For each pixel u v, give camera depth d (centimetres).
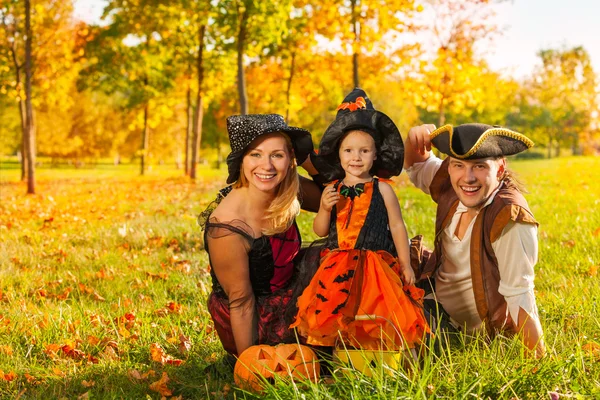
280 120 413
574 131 6512
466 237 423
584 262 664
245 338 410
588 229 835
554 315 484
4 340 497
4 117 5356
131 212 1451
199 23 2472
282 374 365
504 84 3180
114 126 6278
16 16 2447
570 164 3000
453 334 442
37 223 1304
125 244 955
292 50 2639
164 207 1516
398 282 384
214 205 437
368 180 416
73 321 541
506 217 388
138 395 388
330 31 1964
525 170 2603
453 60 2252
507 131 390
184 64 3106
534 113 6394
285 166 405
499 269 402
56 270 793
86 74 3052
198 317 553
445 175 444
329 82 2858
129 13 2611
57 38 2511
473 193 398
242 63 2283
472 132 390
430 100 2312
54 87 2902
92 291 669
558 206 1147
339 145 421
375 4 1900
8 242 1002
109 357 454
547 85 6325
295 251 428
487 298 406
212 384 399
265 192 410
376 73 2278
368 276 383
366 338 377
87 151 6303
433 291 450
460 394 314
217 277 413
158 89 3225
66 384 409
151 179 3434
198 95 2944
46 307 589
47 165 7438
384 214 404
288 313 409
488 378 330
